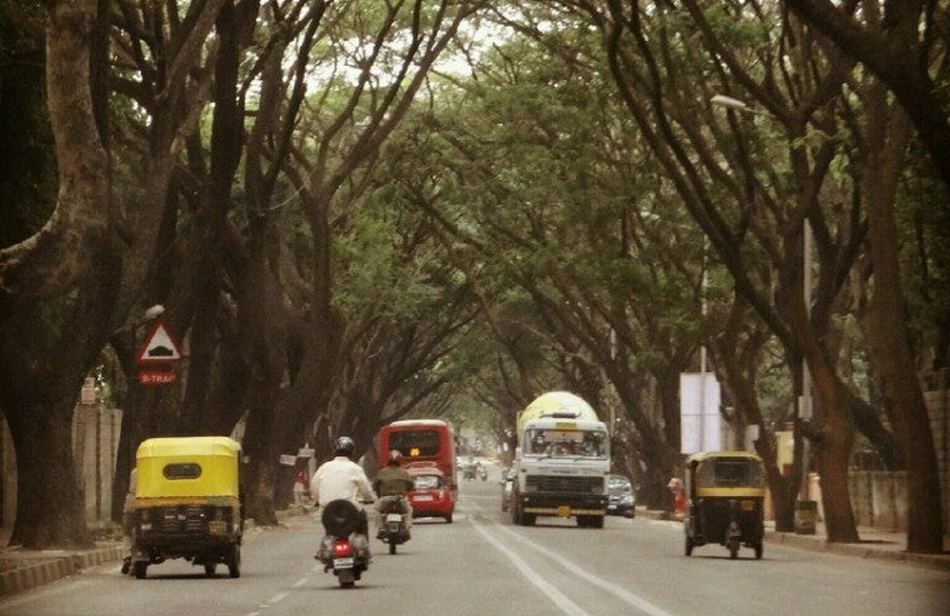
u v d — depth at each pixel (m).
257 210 80.88
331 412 150.75
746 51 79.38
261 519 93.38
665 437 119.38
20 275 42.78
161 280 74.44
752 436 82.88
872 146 60.72
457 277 145.62
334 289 108.19
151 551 48.12
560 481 95.81
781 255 75.25
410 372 155.00
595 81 88.81
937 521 60.25
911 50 50.53
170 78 58.34
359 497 45.28
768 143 78.56
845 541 71.44
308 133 108.69
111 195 55.59
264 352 90.88
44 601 39.25
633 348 114.25
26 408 55.28
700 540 62.75
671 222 91.31
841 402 72.50
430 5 95.56
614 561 58.44
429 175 112.19
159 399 69.38
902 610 36.16
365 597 40.06
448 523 101.75
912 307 75.75
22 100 53.91
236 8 68.50
